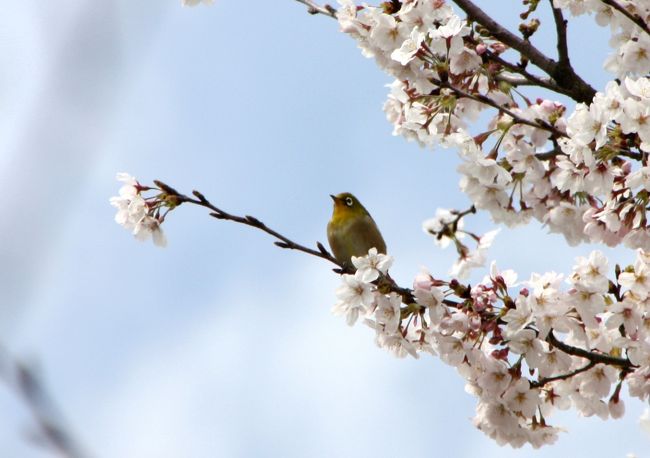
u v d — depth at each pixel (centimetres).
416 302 1063
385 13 1221
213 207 1065
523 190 1278
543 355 1024
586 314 1002
